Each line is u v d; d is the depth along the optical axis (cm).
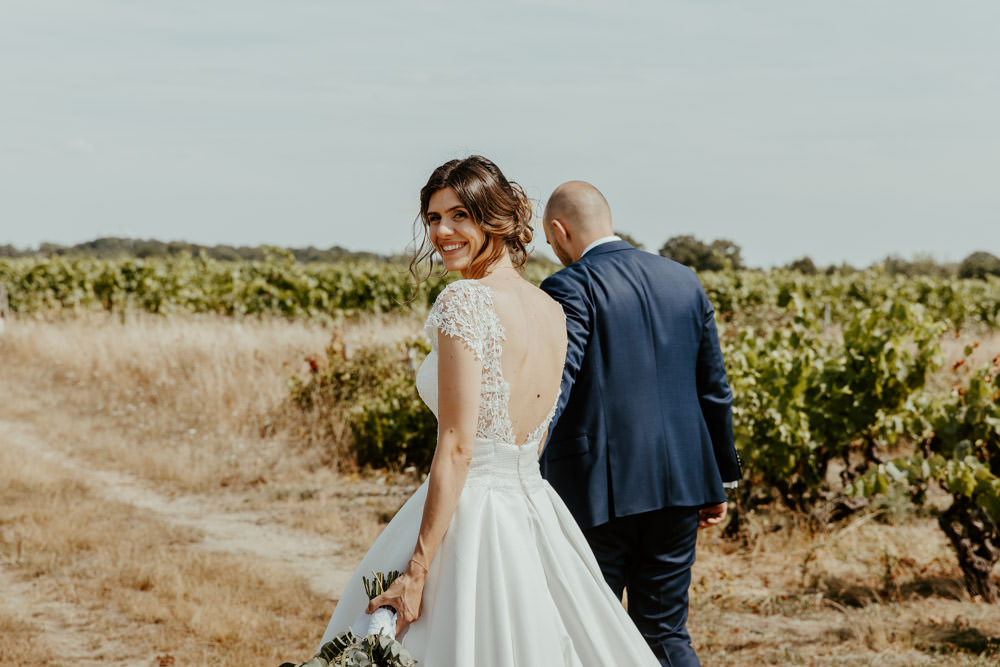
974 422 559
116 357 1379
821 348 765
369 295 2136
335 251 3681
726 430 307
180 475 878
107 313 2211
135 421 1117
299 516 750
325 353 1223
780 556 620
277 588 567
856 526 668
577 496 285
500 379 215
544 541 227
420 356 1058
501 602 213
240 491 842
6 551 623
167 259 3133
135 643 476
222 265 2759
